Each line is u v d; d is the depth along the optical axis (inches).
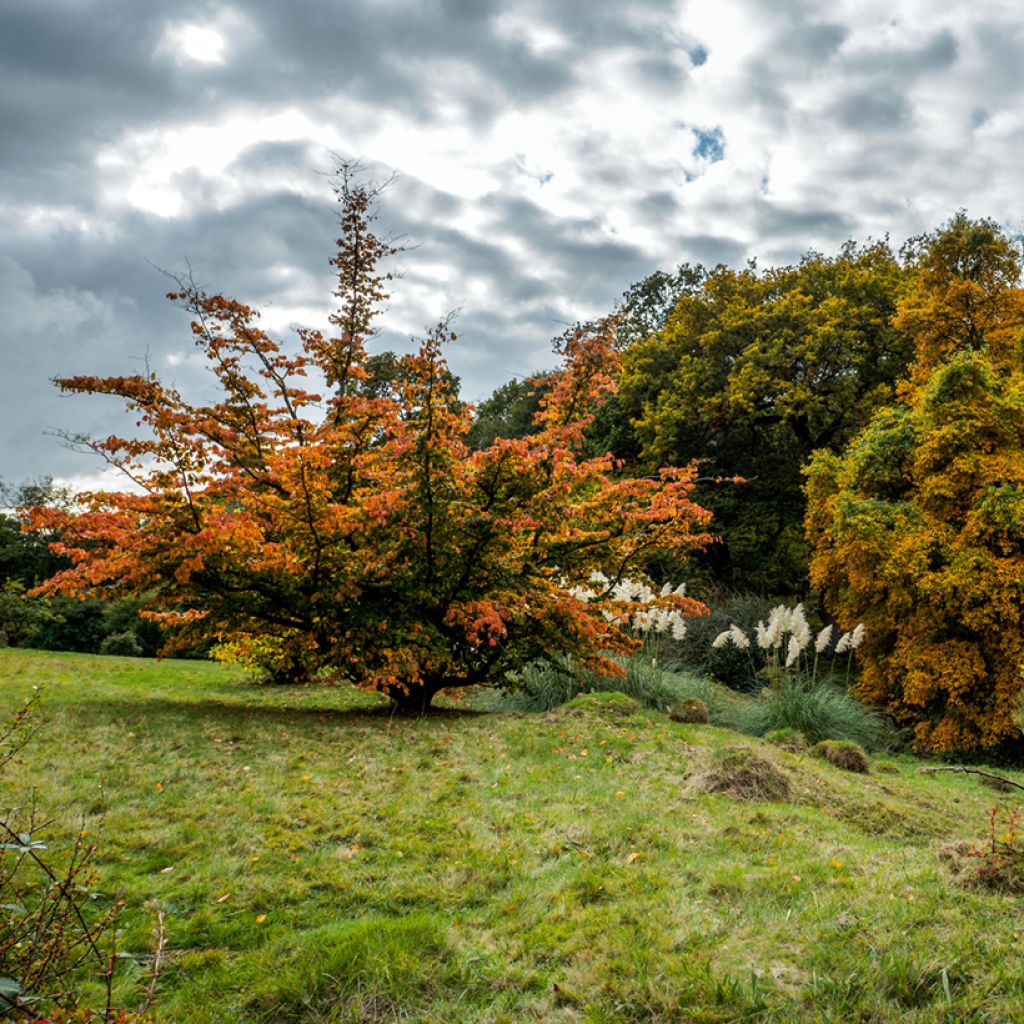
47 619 933.2
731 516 976.3
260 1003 121.0
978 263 745.6
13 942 96.3
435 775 254.2
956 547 521.3
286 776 240.5
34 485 1272.1
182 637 366.9
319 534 344.5
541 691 417.1
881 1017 111.3
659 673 450.6
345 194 387.5
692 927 141.9
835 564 624.7
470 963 132.4
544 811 220.1
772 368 916.6
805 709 406.3
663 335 1096.2
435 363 330.0
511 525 341.7
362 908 154.9
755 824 219.3
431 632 349.7
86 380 319.3
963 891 155.6
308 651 378.6
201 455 353.7
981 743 488.1
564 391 425.4
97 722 292.7
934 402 559.8
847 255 1065.5
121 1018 89.5
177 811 201.5
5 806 190.2
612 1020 114.6
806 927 139.2
